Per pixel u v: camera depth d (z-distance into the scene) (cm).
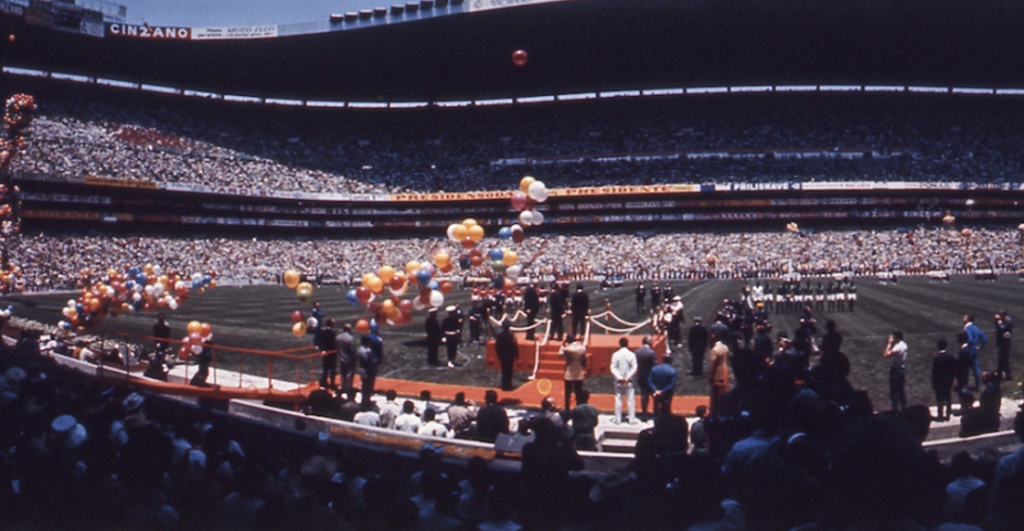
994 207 7969
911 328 2678
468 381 1877
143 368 1955
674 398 1623
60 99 7981
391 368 2070
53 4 7419
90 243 6856
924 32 7769
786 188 8025
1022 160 8119
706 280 6831
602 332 2744
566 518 477
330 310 3962
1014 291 4384
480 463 534
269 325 3212
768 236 7925
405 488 551
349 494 538
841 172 8269
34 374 1055
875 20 7519
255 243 8106
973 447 619
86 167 7056
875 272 6862
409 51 8462
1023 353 2033
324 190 8531
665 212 8425
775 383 525
